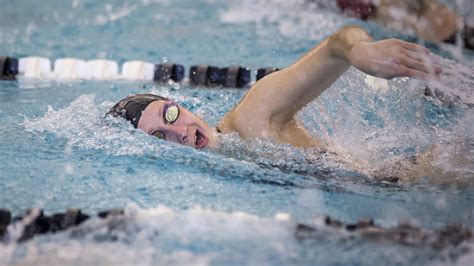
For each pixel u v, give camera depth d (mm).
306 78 10820
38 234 8625
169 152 11617
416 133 12727
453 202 10039
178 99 15945
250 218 8945
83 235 8430
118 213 9062
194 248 8031
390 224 9125
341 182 10789
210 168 11172
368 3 22625
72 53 20266
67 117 13930
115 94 16484
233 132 11672
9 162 11633
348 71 12461
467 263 7707
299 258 7828
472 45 19719
